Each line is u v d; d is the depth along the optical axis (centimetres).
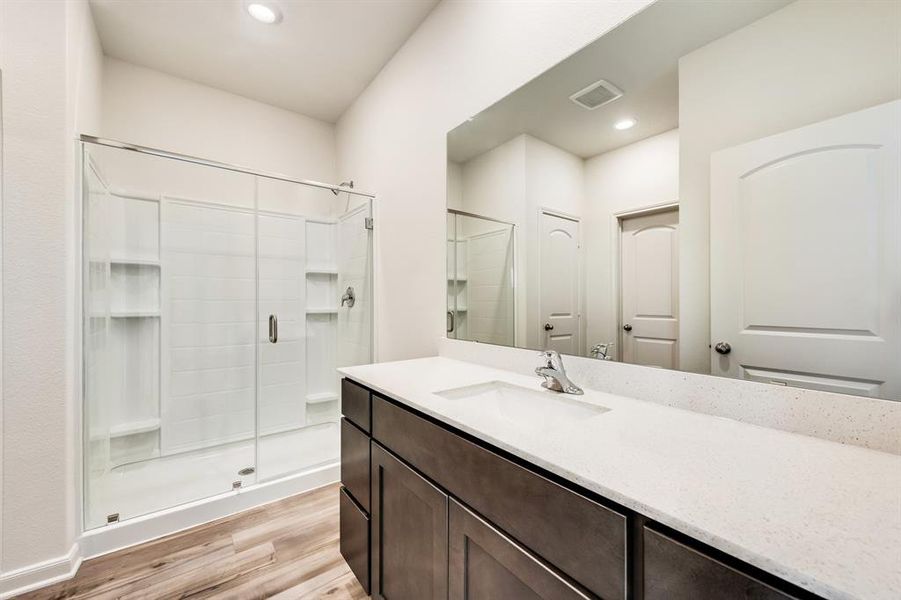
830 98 77
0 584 134
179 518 176
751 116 88
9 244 137
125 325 226
